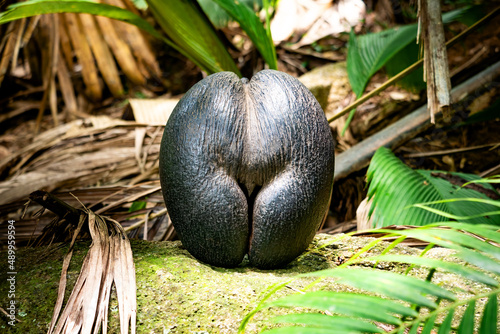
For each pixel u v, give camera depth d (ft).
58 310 4.91
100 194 6.38
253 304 5.05
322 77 10.03
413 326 4.25
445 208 6.13
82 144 7.60
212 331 4.90
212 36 6.97
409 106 9.28
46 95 9.25
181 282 5.20
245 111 5.39
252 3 11.64
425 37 5.55
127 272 5.15
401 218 6.08
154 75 11.57
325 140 5.42
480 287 5.32
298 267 5.55
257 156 5.34
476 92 8.57
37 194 5.36
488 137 8.71
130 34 10.45
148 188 6.42
